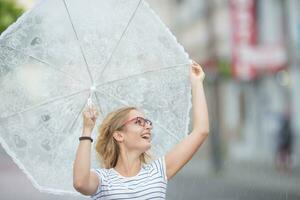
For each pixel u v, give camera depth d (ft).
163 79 22.66
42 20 22.22
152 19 22.58
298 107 139.13
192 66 22.02
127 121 20.52
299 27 135.64
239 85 163.94
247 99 163.22
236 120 168.25
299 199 70.85
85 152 19.44
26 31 22.17
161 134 22.63
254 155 155.22
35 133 22.09
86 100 22.36
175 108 22.65
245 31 133.80
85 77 22.41
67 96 22.29
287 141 111.24
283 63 131.54
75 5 22.35
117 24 22.53
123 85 22.58
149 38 22.61
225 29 173.06
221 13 174.29
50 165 22.02
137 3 22.57
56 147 22.11
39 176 21.99
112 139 20.63
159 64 22.65
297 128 137.39
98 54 22.45
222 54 167.12
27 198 70.23
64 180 22.04
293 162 125.29
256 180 99.71
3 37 21.98
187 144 20.72
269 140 142.82
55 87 22.26
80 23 22.38
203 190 85.20
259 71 137.18
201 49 199.21
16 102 22.11
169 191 84.02
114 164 20.66
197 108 21.27
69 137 22.18
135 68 22.61
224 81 157.38
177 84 22.61
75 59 22.38
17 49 22.15
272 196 75.05
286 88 142.51
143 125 20.59
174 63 22.57
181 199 72.90
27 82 22.20
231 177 108.17
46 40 22.29
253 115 158.51
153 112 22.67
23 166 21.99
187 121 22.61
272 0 147.74
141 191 19.94
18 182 88.89
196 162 157.79
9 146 22.02
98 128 21.59
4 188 81.25
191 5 212.23
